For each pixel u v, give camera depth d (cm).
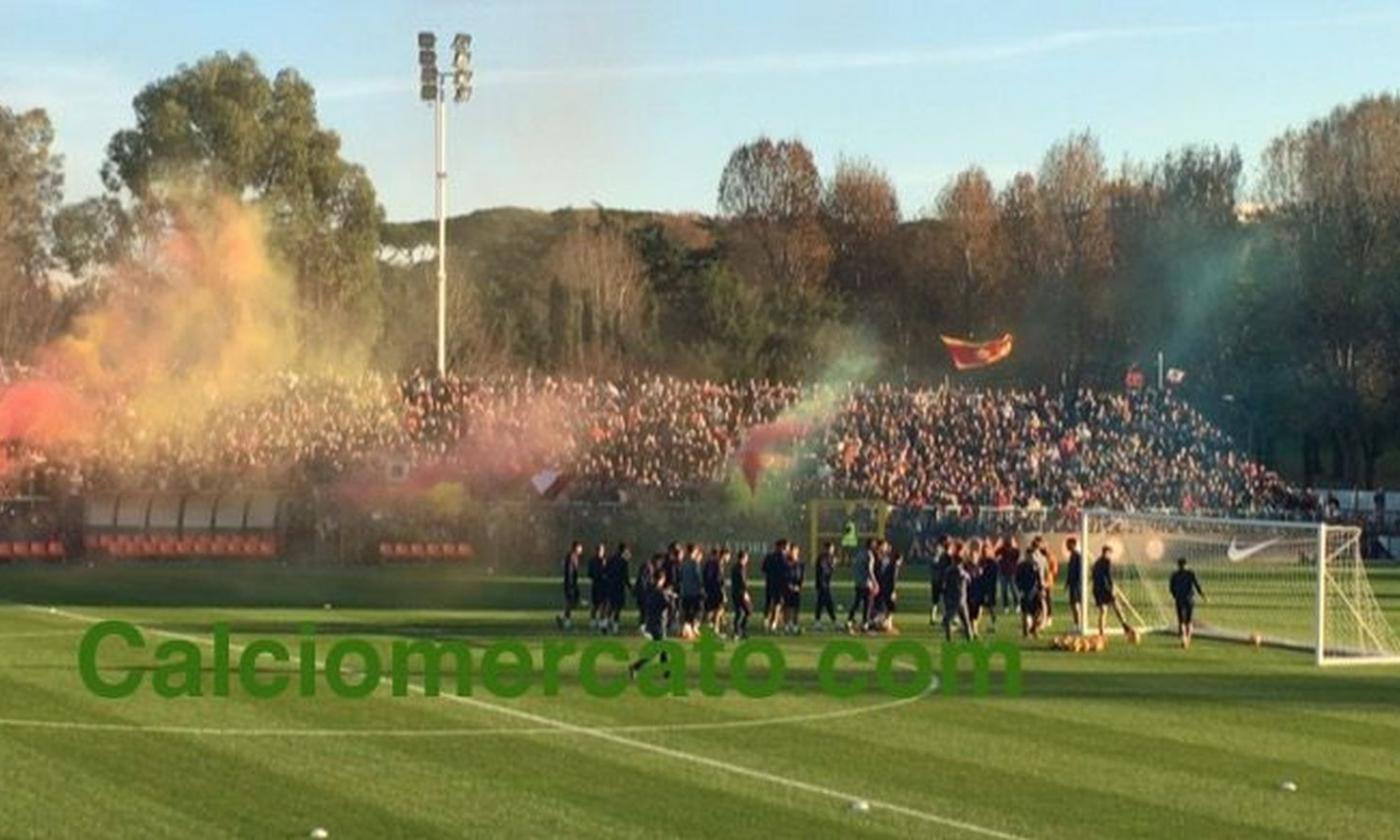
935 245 13288
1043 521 7131
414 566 6700
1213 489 8388
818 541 6712
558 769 2548
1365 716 3256
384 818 2216
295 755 2619
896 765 2623
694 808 2303
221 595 5359
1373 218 10781
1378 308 10375
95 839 2091
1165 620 4938
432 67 7738
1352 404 10475
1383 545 8281
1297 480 11344
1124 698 3406
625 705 3136
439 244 7812
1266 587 5553
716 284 11050
